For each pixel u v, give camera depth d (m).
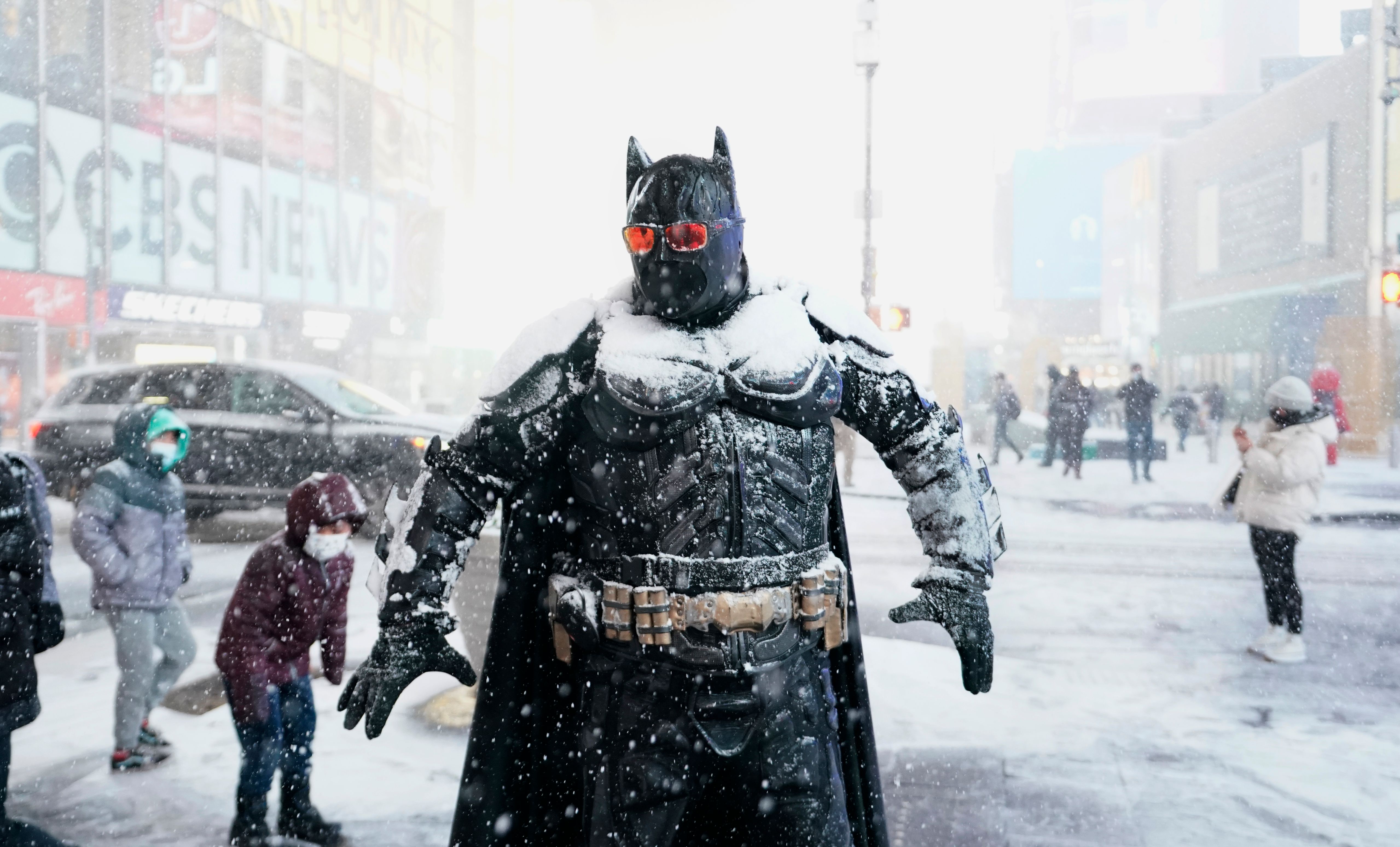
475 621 4.72
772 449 1.93
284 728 3.59
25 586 3.20
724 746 1.90
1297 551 9.95
